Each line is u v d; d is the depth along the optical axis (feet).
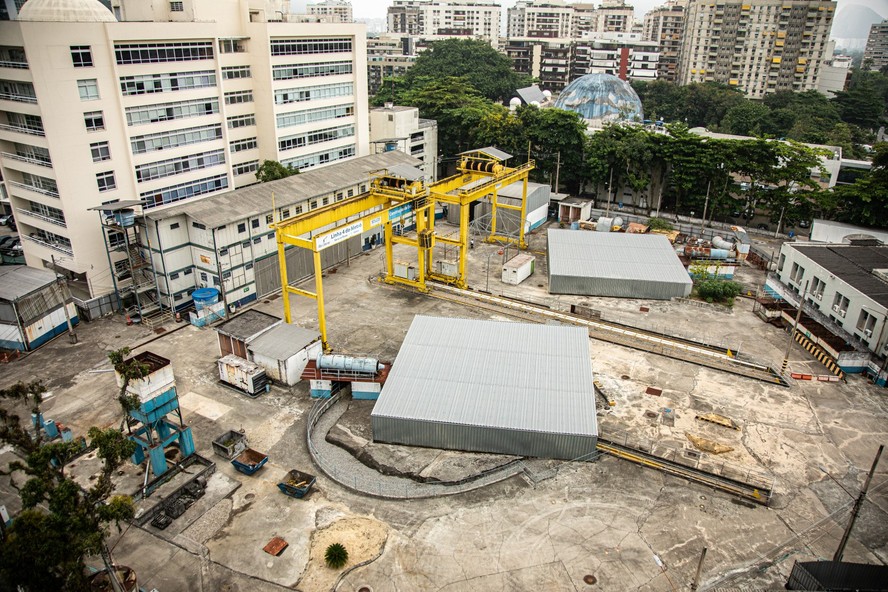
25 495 76.33
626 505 102.01
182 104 189.78
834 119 414.00
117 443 82.99
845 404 131.03
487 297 179.42
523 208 216.74
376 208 210.59
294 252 187.01
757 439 118.93
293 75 224.12
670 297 181.16
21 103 157.07
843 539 87.25
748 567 90.12
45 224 171.42
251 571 89.61
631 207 276.82
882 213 221.66
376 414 113.60
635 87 516.32
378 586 87.15
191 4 196.54
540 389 119.55
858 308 149.89
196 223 161.27
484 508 101.50
